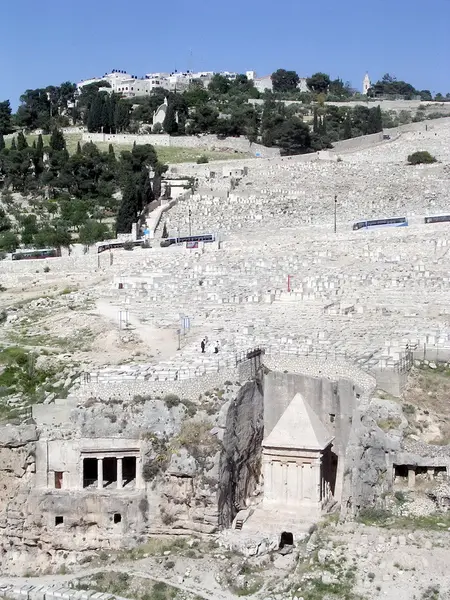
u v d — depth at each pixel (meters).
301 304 141.75
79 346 135.75
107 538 100.88
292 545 96.75
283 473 102.81
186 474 99.56
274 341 119.31
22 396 116.25
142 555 98.75
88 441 102.75
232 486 103.31
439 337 115.56
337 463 106.44
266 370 112.88
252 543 95.25
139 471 102.19
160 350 128.12
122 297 160.25
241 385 106.62
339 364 108.44
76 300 163.00
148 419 103.06
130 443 102.56
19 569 101.56
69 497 101.56
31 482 102.94
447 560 88.38
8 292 181.12
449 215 194.62
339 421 106.50
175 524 100.12
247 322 134.38
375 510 97.25
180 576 94.19
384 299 140.88
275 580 91.75
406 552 89.94
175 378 105.38
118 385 105.69
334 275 156.50
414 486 98.75
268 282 158.25
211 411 102.88
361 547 91.69
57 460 103.00
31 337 144.25
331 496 105.31
